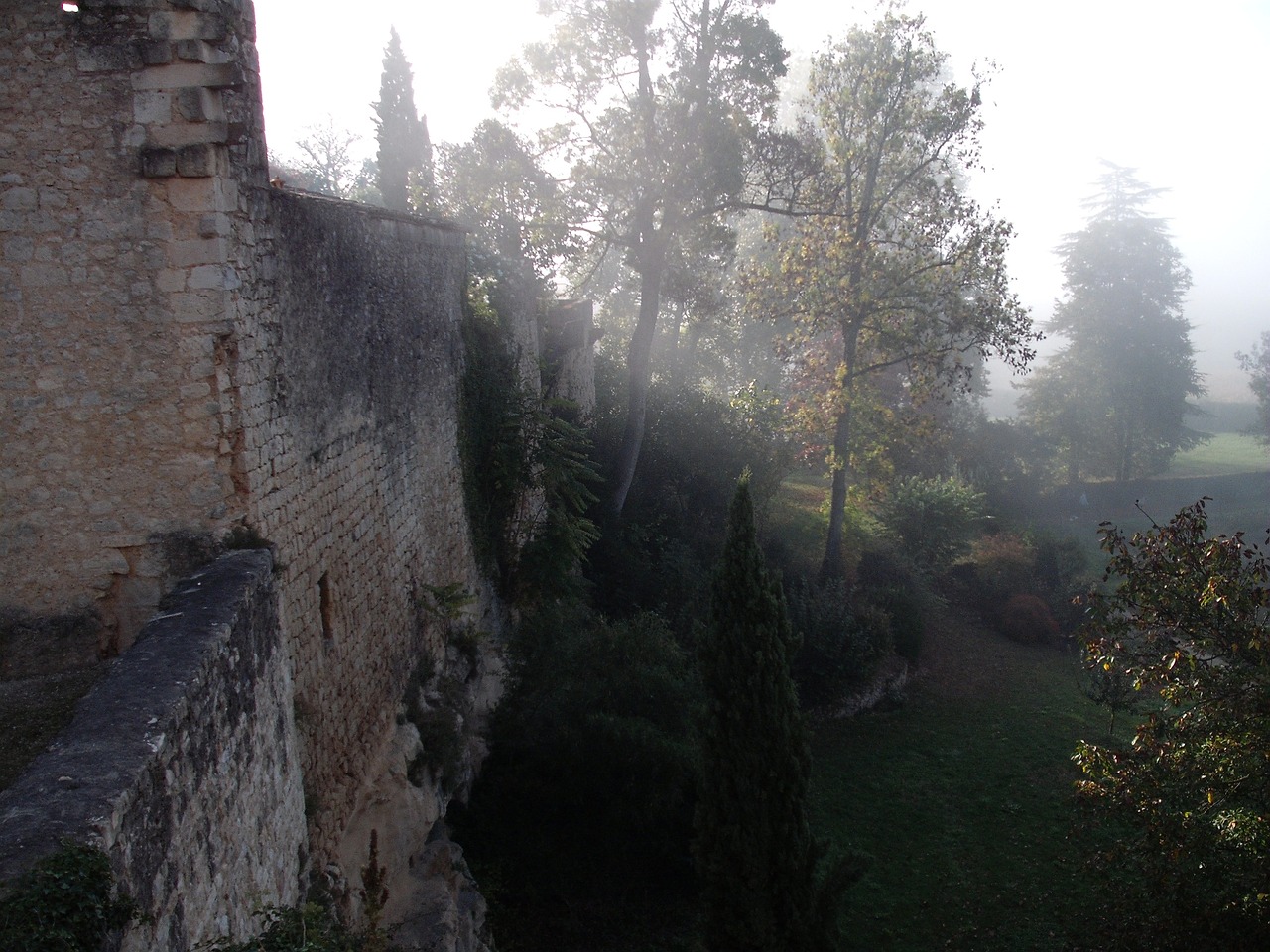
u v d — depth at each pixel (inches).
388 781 381.4
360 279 373.4
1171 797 404.8
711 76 848.9
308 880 277.4
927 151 948.0
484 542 601.6
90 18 237.8
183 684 180.2
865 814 689.0
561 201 851.4
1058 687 940.6
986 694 918.4
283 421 285.3
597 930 481.7
